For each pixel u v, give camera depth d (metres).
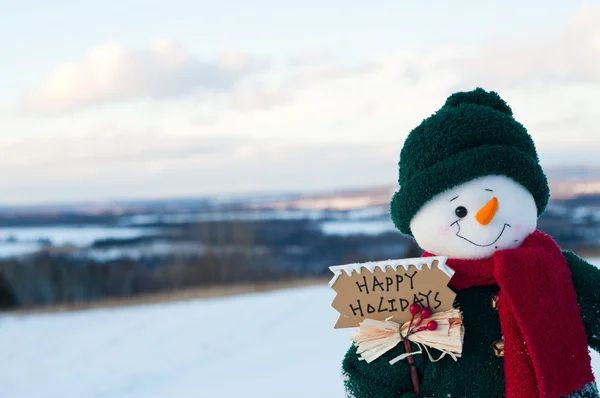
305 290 15.57
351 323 2.17
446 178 2.10
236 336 9.44
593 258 9.29
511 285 2.02
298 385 5.35
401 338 2.11
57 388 7.51
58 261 25.09
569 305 2.06
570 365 2.01
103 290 23.83
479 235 2.09
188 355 8.53
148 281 26.33
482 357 2.11
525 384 1.99
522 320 1.99
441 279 2.05
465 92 2.33
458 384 2.10
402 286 2.09
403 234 2.40
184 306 14.34
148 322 12.34
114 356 9.16
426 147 2.16
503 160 2.09
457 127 2.14
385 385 2.18
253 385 5.64
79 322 13.31
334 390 5.04
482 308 2.14
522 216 2.12
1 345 10.95
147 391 6.61
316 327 9.02
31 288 21.94
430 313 2.07
